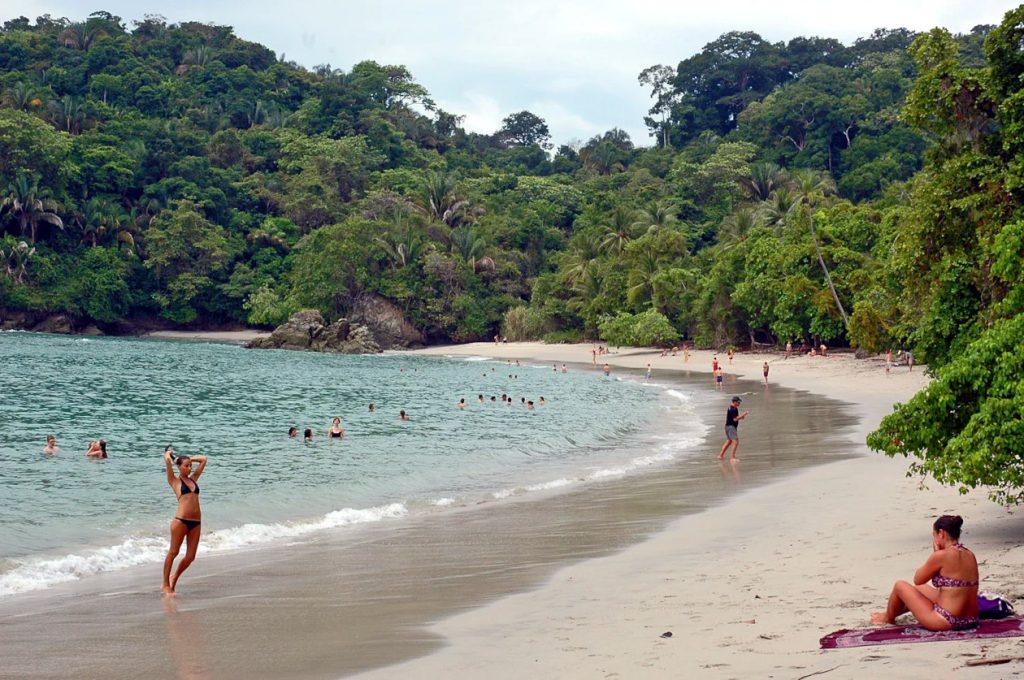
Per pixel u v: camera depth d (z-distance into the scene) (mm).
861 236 72625
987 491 16016
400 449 29391
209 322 130750
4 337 102500
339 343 101312
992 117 21328
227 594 11992
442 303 114562
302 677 8172
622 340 94250
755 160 148875
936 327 21266
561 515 17797
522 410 43312
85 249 123688
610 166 175250
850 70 167125
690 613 9562
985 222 20250
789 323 74250
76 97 149875
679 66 195750
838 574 10898
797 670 7098
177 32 191500
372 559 14180
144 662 8828
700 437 31688
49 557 14508
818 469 22016
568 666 7902
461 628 9789
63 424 36625
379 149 165375
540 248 131625
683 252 103000
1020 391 11047
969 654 7164
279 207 141375
